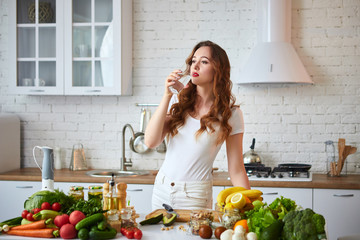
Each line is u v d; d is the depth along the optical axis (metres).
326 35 4.18
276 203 2.06
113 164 4.46
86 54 4.10
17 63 4.20
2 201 3.97
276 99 4.25
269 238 1.81
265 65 3.90
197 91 2.62
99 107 4.46
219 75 2.50
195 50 2.60
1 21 4.54
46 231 1.98
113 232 1.98
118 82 4.06
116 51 4.05
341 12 4.16
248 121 4.28
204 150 2.52
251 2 4.25
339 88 4.18
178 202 2.54
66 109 4.51
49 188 2.56
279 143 4.25
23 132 4.57
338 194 3.61
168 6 4.34
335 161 4.08
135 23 4.38
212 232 2.00
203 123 2.50
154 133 2.48
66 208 2.15
